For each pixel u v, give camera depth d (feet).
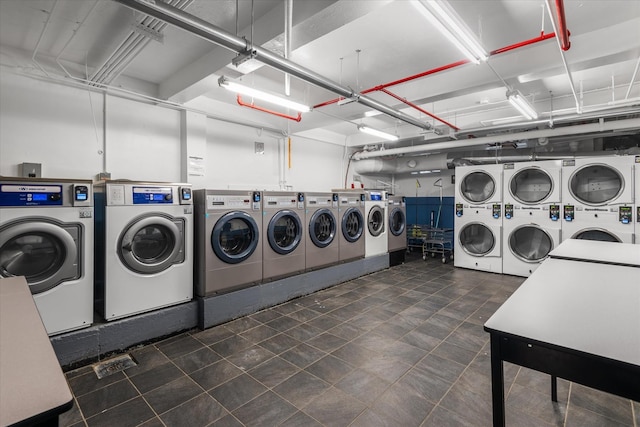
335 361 8.00
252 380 7.19
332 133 22.43
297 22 7.39
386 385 6.95
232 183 16.30
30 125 10.14
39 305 7.34
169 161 13.41
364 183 25.54
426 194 26.16
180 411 6.13
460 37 6.93
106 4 7.68
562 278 5.43
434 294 13.57
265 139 17.95
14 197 7.08
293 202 13.24
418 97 13.17
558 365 3.02
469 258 18.28
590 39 8.69
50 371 2.12
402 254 20.36
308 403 6.36
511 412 6.02
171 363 7.98
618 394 2.73
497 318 3.63
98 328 8.16
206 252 10.30
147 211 9.19
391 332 9.72
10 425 1.59
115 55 9.05
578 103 12.26
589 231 14.56
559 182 15.23
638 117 15.19
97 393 6.73
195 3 7.75
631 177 13.57
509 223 16.69
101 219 8.87
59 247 7.77
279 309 11.91
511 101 11.26
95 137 11.45
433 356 8.22
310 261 14.03
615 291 4.64
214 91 13.91
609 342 3.00
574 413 5.97
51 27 8.73
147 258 9.68
